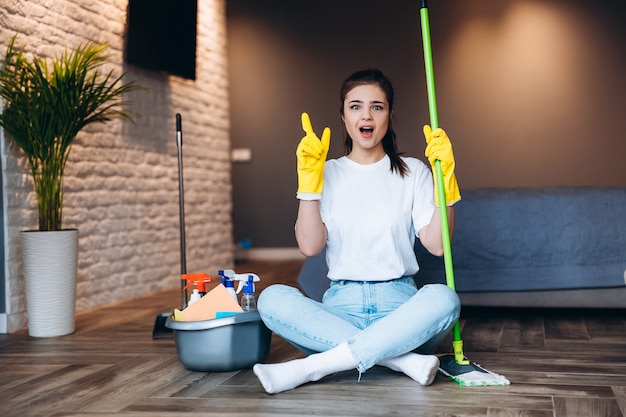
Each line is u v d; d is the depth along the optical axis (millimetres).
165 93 4555
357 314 2051
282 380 1871
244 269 5395
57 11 3467
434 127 2016
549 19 5668
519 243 3059
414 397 1817
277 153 6156
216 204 5293
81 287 3613
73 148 3582
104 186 3854
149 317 3391
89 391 2010
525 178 5727
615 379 1983
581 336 2658
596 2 5609
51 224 3035
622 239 3031
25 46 3209
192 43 4668
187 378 2111
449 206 2061
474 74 5773
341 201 2102
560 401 1766
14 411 1834
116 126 3982
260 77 6160
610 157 5613
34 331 2949
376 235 2070
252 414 1714
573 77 5648
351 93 2096
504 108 5738
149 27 4156
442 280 3064
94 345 2730
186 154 4840
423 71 5844
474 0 5758
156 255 4391
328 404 1774
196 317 2207
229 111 6012
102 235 3822
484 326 2908
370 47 5949
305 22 6070
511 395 1825
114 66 3967
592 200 3068
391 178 2123
